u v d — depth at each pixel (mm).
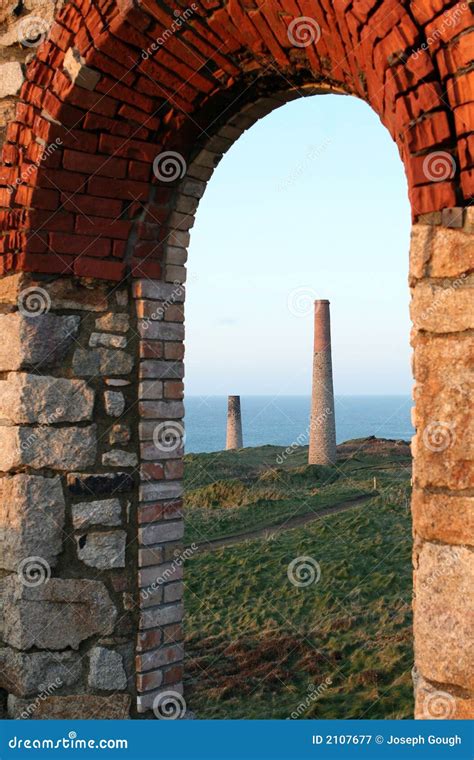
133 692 3338
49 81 3209
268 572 10742
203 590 10406
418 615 2143
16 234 3299
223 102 3316
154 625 3391
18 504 3258
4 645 3312
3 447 3322
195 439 77000
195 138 3482
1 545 3326
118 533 3375
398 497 14422
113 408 3414
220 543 13055
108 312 3459
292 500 15969
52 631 3270
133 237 3496
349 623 8297
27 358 3285
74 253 3367
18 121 3326
